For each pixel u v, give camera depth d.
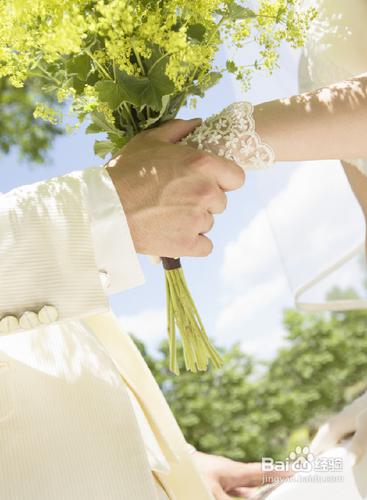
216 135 1.50
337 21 1.77
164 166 1.38
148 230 1.37
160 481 1.54
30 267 1.19
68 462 1.19
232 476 1.77
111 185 1.31
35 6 1.38
